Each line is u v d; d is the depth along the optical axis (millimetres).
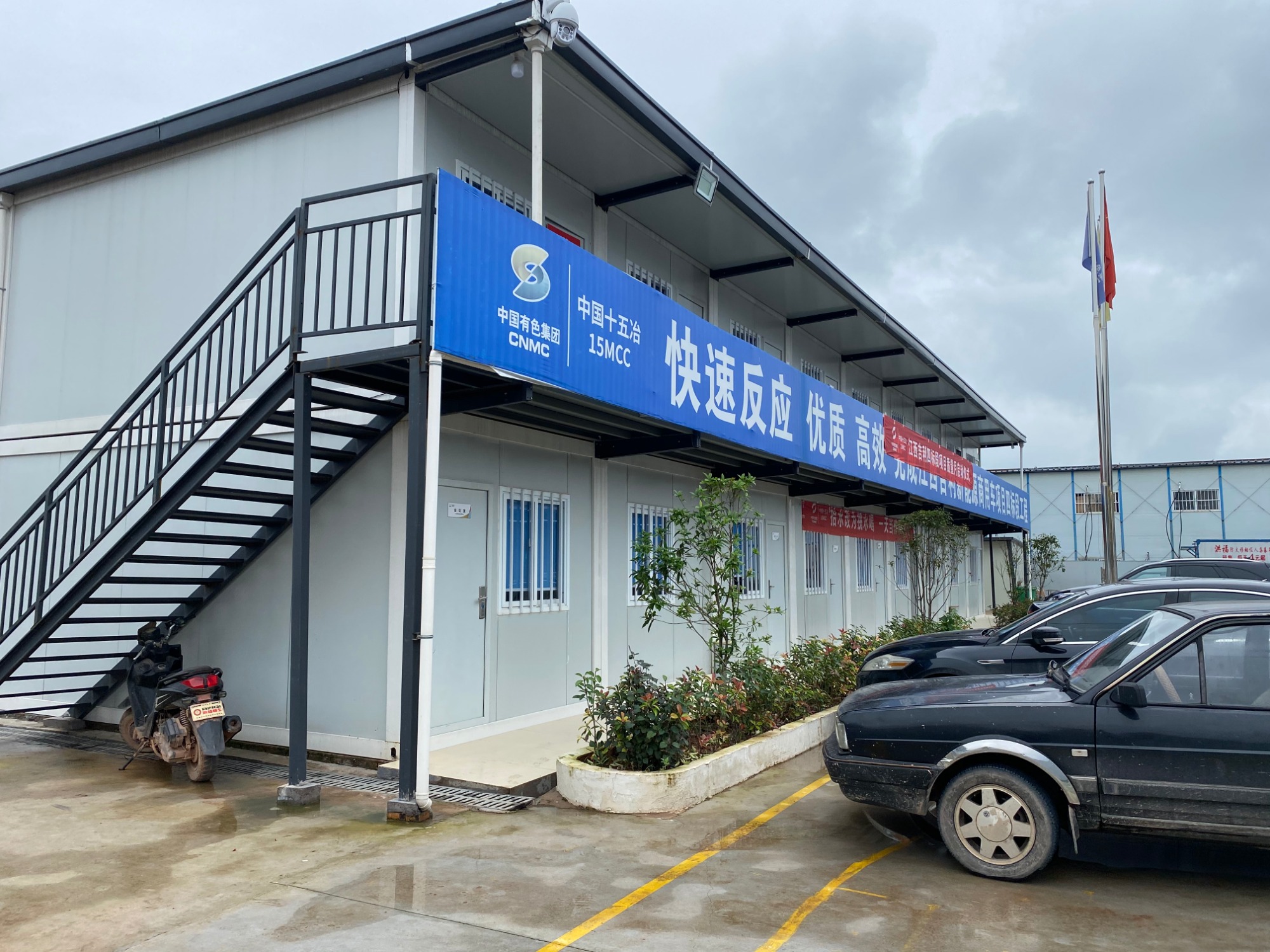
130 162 9750
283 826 5742
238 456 8547
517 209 9094
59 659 7922
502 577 8539
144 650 7621
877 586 19516
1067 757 4742
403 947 3893
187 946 3902
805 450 11797
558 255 7027
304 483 6375
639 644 10711
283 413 7316
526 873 4855
